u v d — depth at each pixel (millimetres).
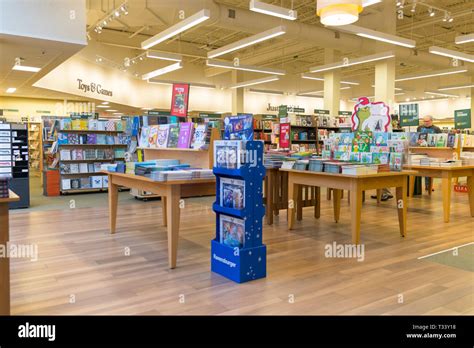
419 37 15258
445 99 22734
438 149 7602
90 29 13117
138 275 3715
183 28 9383
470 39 10000
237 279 3516
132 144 8258
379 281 3539
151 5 9820
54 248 4648
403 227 5184
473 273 3750
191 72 19453
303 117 12039
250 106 21000
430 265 3996
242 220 3586
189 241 4973
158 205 7926
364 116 6086
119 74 16219
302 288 3371
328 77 16062
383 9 12102
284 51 16234
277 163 5832
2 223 2463
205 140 4473
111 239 5074
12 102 15180
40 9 6730
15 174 7617
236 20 10516
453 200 8445
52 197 9312
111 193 5375
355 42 12828
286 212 6949
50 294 3240
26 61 8602
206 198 8789
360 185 4648
